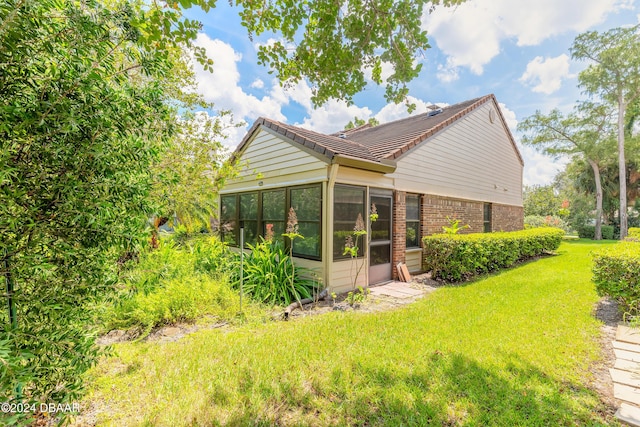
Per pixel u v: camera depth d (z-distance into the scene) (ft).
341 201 19.38
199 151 18.22
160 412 7.14
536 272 24.81
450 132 29.07
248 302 16.07
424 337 11.34
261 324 13.41
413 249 24.82
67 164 4.89
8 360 4.10
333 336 11.57
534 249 33.37
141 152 5.80
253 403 7.46
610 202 70.28
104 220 5.27
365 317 13.92
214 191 20.13
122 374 8.84
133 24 6.00
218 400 7.59
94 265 5.59
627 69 53.11
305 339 11.33
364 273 20.45
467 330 12.02
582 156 67.21
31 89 4.62
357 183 20.03
